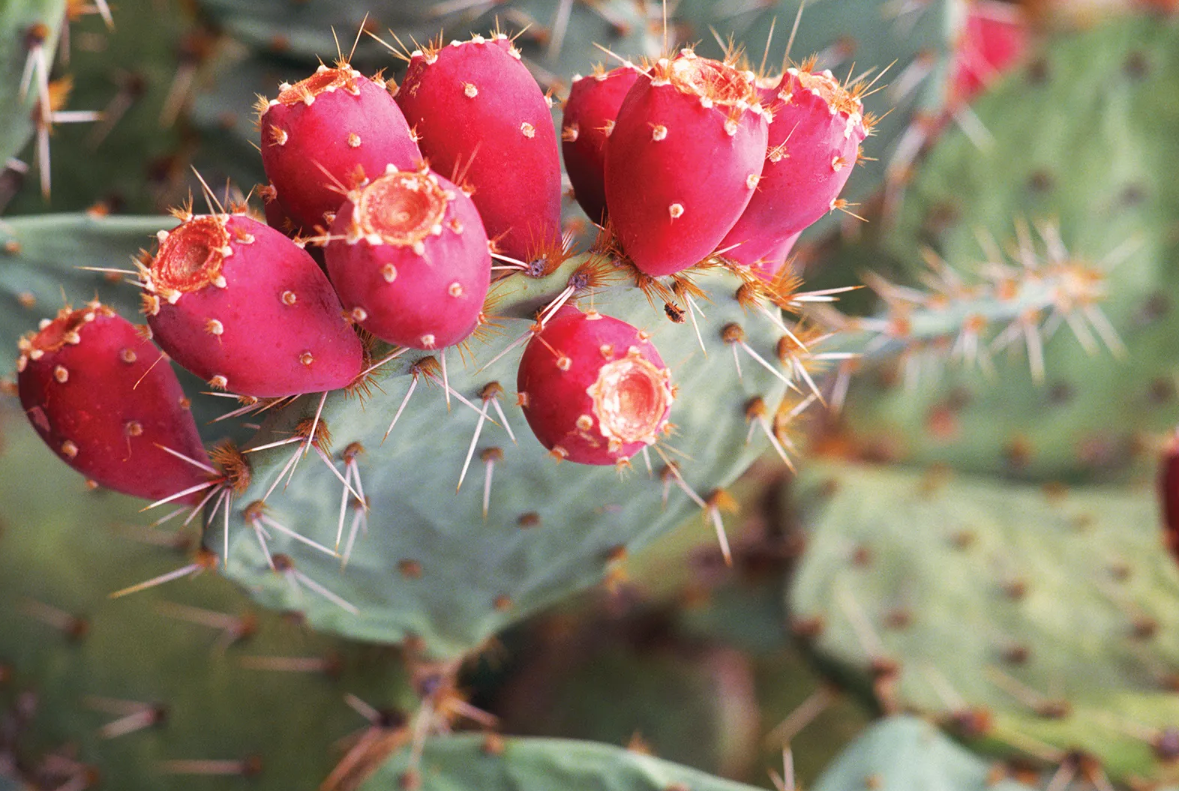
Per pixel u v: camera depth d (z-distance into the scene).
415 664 0.94
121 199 1.05
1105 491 1.35
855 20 1.03
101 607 0.99
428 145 0.76
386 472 0.82
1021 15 1.41
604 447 0.73
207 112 1.01
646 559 1.28
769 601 1.29
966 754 1.01
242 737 0.97
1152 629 1.08
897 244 1.32
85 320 0.78
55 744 0.98
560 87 0.91
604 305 0.77
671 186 0.72
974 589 1.13
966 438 1.38
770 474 1.31
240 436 0.89
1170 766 0.99
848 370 1.07
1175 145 1.31
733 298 0.79
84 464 0.79
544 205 0.77
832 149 0.75
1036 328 1.33
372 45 0.97
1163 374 1.36
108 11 0.97
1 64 0.85
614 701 1.31
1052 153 1.31
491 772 0.92
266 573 0.85
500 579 0.90
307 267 0.73
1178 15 1.28
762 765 1.30
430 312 0.71
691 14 1.03
